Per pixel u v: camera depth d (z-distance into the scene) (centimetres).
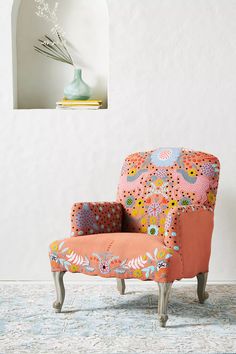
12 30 409
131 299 363
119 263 308
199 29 398
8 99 407
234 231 402
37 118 407
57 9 431
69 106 406
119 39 400
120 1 398
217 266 404
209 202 341
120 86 402
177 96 401
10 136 408
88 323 314
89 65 433
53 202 409
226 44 398
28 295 373
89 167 407
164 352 271
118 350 273
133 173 363
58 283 330
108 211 350
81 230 335
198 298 356
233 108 400
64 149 407
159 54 400
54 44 432
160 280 299
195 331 300
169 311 336
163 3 398
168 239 303
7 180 409
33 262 410
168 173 352
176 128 402
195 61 399
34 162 408
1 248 411
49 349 275
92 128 405
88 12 430
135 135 404
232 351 272
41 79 434
